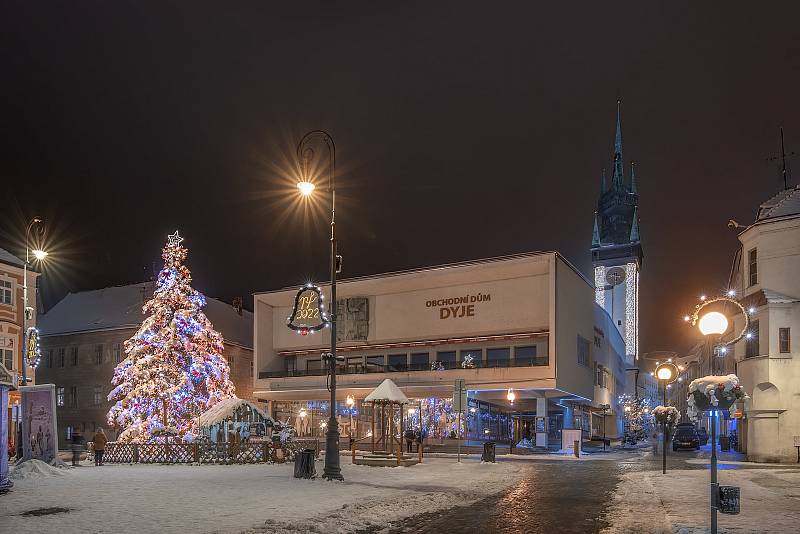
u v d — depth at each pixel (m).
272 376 59.59
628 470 28.09
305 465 22.14
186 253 39.31
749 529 11.97
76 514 13.78
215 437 32.91
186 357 37.75
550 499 17.47
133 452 30.89
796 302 34.69
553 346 46.78
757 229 36.81
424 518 14.13
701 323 14.49
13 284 41.44
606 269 133.62
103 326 58.53
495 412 55.72
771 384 34.44
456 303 53.00
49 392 25.69
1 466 18.08
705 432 67.00
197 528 12.12
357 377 53.88
